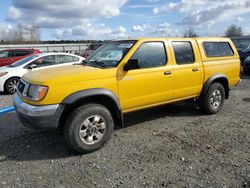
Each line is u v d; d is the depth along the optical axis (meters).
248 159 4.24
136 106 5.24
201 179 3.69
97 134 4.61
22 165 4.20
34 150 4.74
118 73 4.87
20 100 4.62
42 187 3.59
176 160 4.26
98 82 4.64
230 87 6.99
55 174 3.92
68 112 4.50
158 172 3.91
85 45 39.41
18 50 15.30
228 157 4.32
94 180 3.73
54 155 4.54
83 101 4.61
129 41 5.42
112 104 4.86
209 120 6.23
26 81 4.68
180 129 5.67
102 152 4.61
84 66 5.18
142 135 5.36
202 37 6.48
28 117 4.30
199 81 6.23
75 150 4.45
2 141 5.15
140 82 5.16
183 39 6.02
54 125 4.31
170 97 5.75
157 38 5.58
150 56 5.38
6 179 3.79
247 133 5.36
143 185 3.59
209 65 6.37
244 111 6.95
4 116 6.74
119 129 5.72
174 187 3.52
